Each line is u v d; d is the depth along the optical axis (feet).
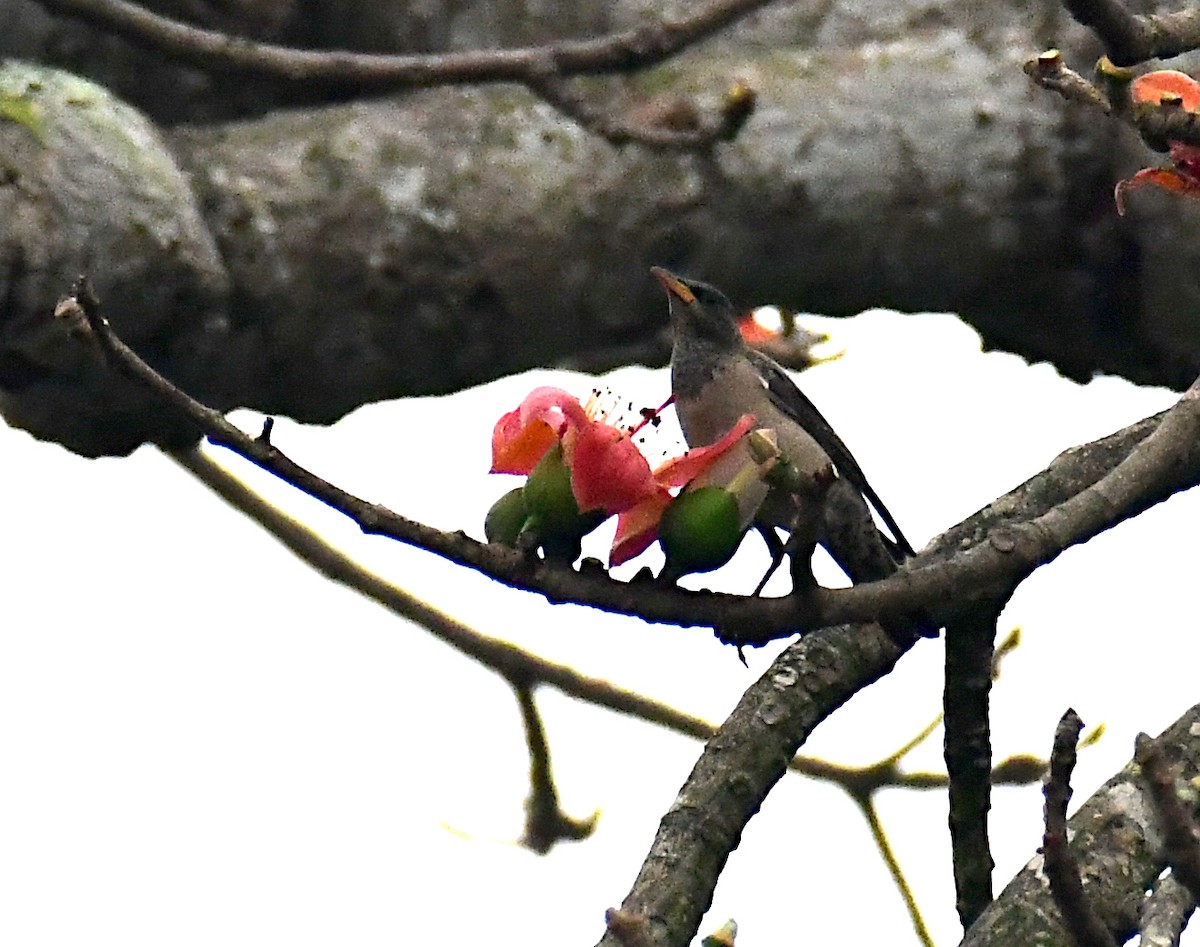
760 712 22.57
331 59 27.25
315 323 27.61
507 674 33.99
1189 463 18.53
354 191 27.81
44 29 29.91
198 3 31.27
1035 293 31.07
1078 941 16.55
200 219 26.35
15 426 27.68
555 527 16.16
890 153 29.76
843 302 31.22
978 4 31.30
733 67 30.40
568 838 32.99
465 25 32.01
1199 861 15.76
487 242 28.22
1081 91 17.47
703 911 20.94
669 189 29.04
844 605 16.58
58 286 24.75
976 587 17.11
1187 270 30.32
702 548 16.20
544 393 16.28
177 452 34.17
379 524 15.43
